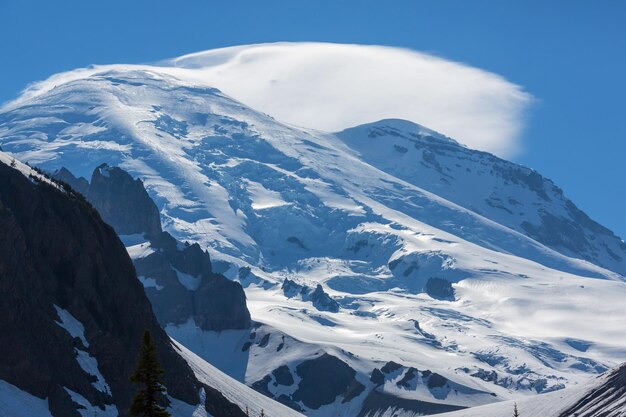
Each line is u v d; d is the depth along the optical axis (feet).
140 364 576.61
